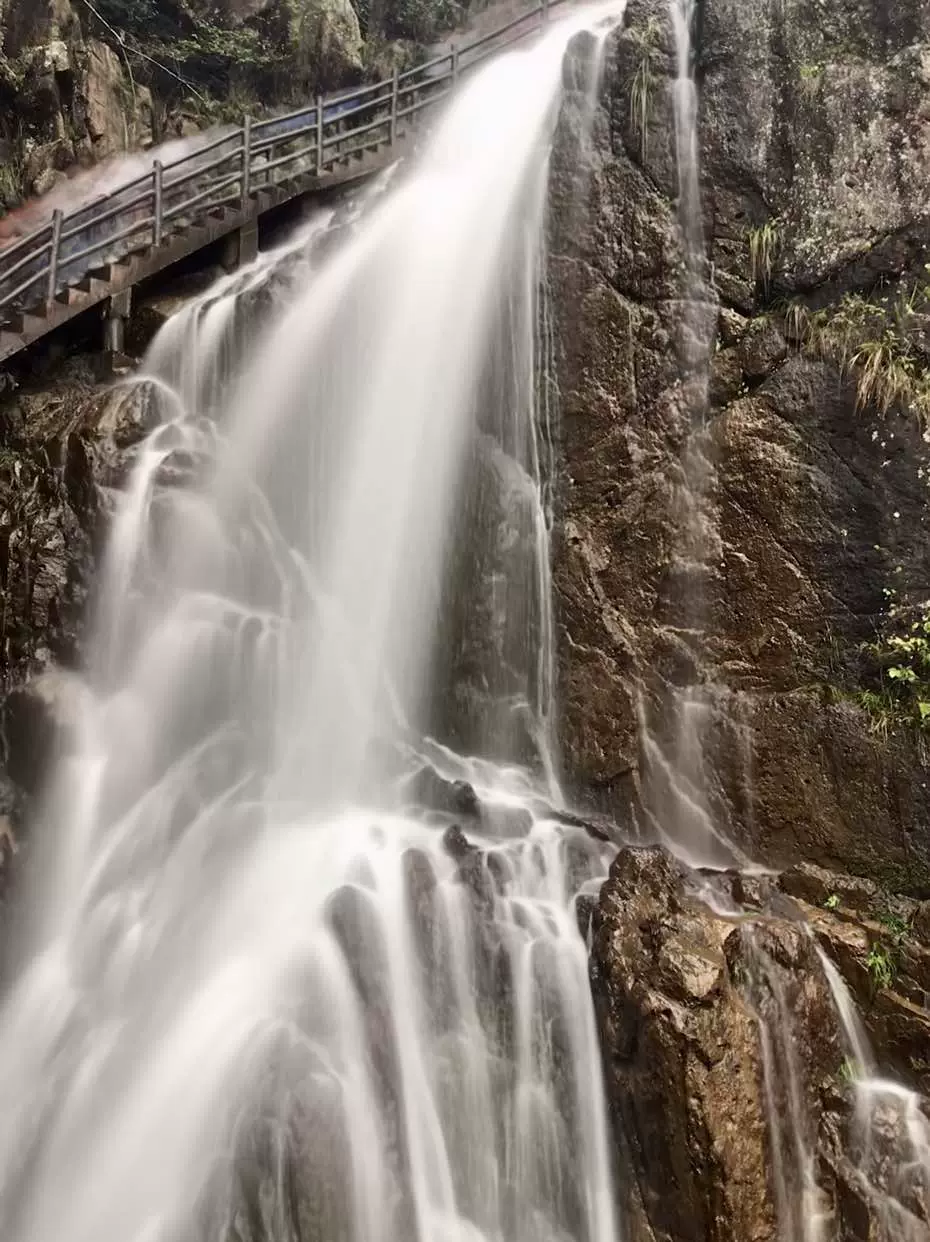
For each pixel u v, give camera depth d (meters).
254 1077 5.38
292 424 9.18
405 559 8.29
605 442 7.59
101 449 8.92
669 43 7.96
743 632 6.97
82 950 6.99
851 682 6.61
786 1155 5.06
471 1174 5.40
